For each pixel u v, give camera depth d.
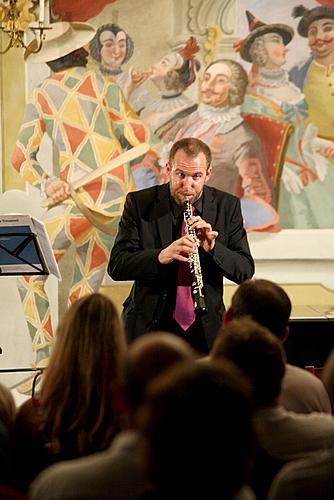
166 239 6.10
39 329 8.34
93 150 8.23
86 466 2.70
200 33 8.14
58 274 6.32
